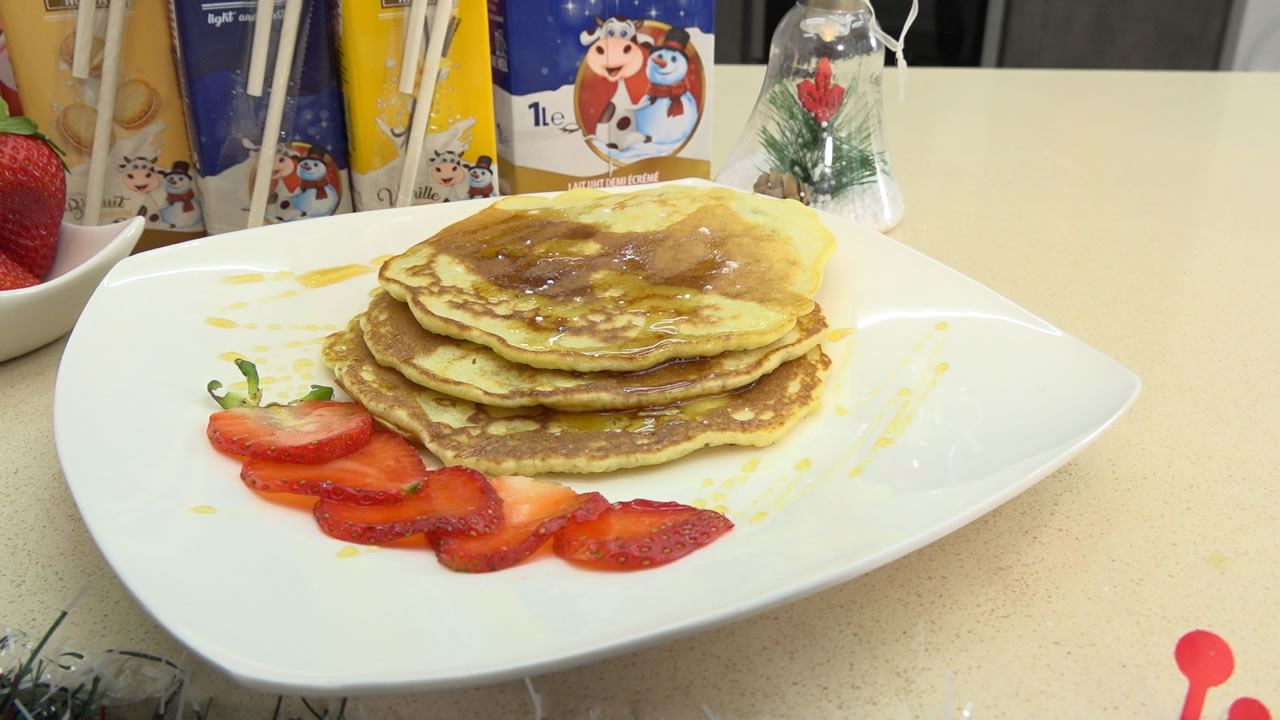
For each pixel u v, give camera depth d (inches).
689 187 14.1
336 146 14.5
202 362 10.9
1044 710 7.4
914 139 21.0
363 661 6.7
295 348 11.5
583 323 10.6
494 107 15.8
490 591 7.6
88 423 9.3
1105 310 13.6
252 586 7.4
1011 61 34.6
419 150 14.0
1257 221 16.9
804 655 8.0
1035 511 9.5
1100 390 9.6
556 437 9.8
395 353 10.9
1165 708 7.4
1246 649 7.9
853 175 15.2
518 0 14.4
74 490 8.4
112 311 11.0
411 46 13.4
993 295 11.3
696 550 8.2
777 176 15.2
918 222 16.7
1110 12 34.0
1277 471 10.1
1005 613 8.3
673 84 15.7
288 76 13.3
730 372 10.3
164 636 8.2
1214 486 9.9
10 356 12.0
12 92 13.6
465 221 13.1
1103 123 22.1
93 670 7.8
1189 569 8.8
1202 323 13.3
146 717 7.9
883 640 8.1
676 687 7.7
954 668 7.8
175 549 7.8
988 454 9.1
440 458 9.7
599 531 8.3
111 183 13.9
